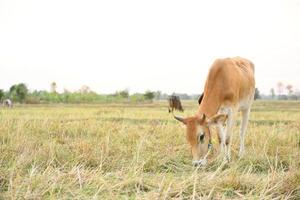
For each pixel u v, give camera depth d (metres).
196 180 3.41
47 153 4.54
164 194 3.20
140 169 3.91
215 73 5.19
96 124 8.27
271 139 5.86
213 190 3.32
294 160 4.40
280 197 3.30
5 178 3.57
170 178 3.62
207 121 4.62
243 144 5.61
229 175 3.71
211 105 5.05
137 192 3.28
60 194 3.25
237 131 6.70
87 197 3.20
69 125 7.95
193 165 4.41
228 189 3.42
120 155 4.66
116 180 3.58
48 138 6.47
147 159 4.43
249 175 3.75
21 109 20.94
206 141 4.61
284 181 3.52
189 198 3.25
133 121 11.55
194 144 4.52
